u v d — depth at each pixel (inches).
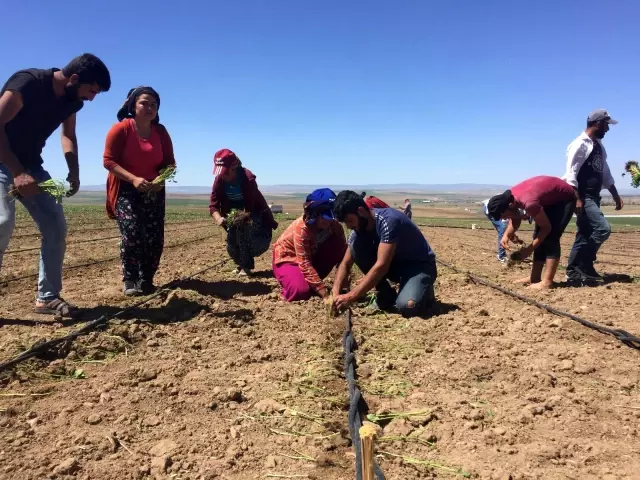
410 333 188.2
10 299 226.4
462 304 229.8
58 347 158.7
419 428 118.3
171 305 213.6
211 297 227.9
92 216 810.2
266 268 325.4
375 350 170.1
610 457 105.1
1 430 115.1
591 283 270.5
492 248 502.3
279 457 107.2
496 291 259.1
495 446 110.5
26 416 121.3
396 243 192.7
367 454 75.0
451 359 160.1
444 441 113.0
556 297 237.0
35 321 187.8
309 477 100.0
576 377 145.2
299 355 165.0
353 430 109.0
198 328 187.8
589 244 269.1
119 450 108.6
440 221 1211.9
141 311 204.4
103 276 293.9
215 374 147.3
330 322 196.2
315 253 245.6
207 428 118.1
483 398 133.6
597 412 124.6
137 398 131.0
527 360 158.1
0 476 98.0
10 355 152.2
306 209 225.3
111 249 414.0
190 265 335.6
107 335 170.7
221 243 493.0
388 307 221.8
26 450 107.3
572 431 115.8
